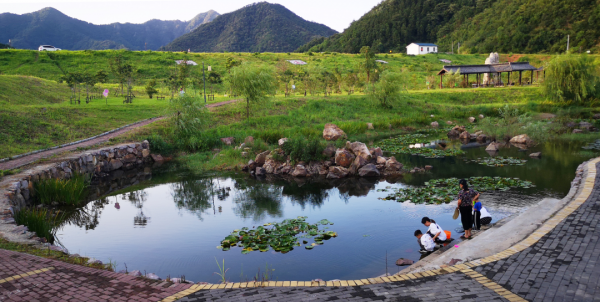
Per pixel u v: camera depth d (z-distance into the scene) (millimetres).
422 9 170625
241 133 28875
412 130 34688
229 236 10281
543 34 108750
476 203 9555
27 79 40000
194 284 5754
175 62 71250
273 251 9227
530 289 5039
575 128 31594
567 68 40531
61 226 12023
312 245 9477
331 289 5398
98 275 6129
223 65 72938
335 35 191000
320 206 13477
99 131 26609
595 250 6238
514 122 30125
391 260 8469
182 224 11969
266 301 5027
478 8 152125
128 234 11109
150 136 25344
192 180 18734
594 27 102812
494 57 64062
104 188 17641
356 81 59281
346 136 28188
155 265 8719
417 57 94562
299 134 27219
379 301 4918
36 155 19391
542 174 16312
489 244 7148
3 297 5289
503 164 18938
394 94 41031
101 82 54531
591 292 4855
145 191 16875
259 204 14148
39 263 6641
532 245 6660
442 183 15594
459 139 29156
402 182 16500
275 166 19844
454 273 5770
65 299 5219
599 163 14336
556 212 8797
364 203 13516
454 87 58938
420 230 10023
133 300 5164
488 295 4949
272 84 36188
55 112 27891
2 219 9750
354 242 9656
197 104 27250
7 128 22484
